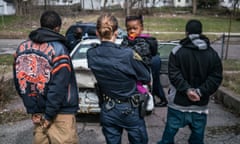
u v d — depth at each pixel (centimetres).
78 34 838
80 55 521
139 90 280
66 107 274
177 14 4741
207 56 307
